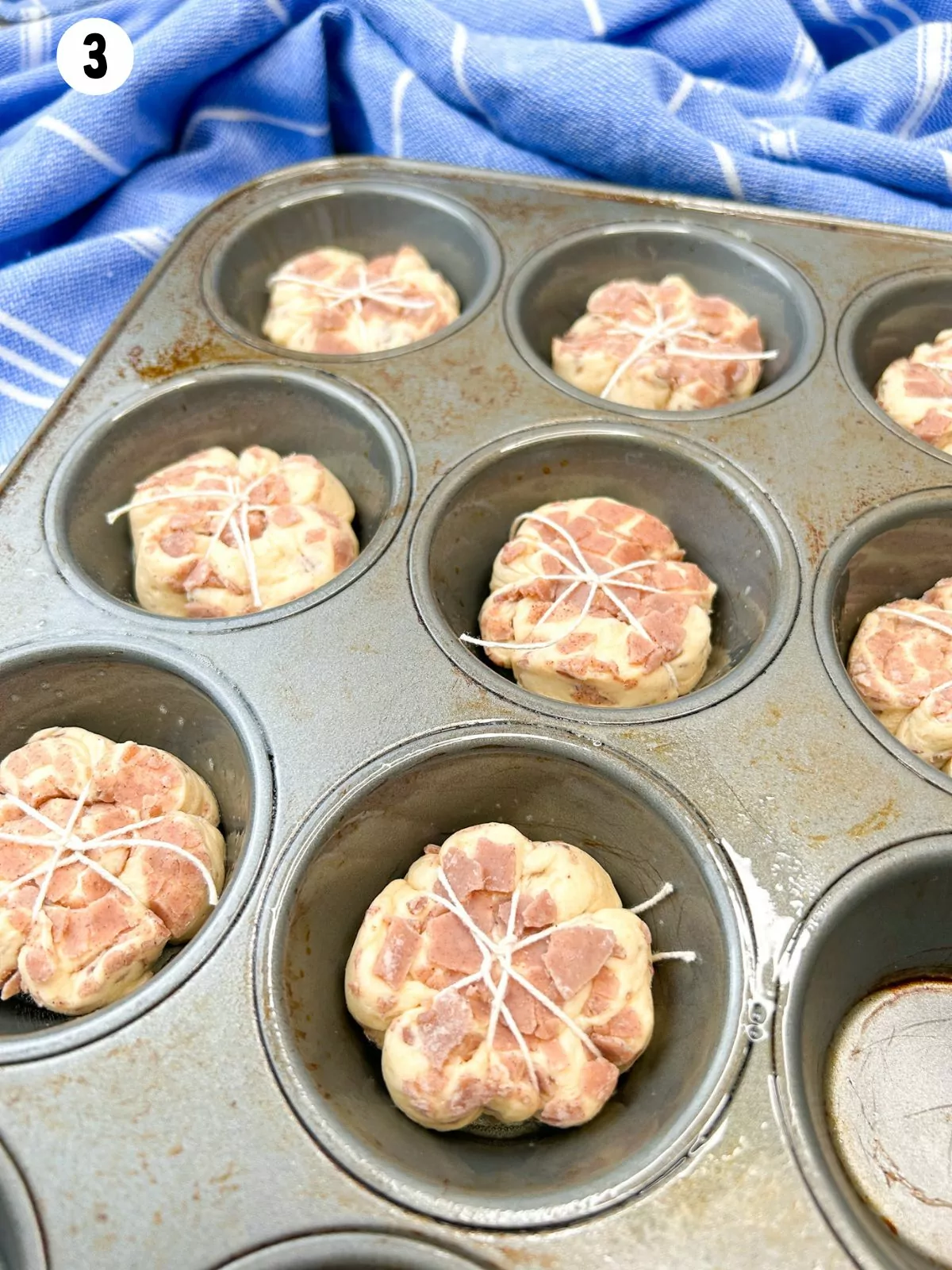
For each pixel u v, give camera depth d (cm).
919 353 25
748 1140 14
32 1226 13
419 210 27
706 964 16
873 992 18
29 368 25
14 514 21
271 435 24
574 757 18
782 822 17
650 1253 13
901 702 20
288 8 26
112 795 18
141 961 17
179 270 26
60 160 25
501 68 26
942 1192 16
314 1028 16
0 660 19
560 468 23
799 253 25
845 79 26
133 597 23
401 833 18
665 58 26
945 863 16
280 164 29
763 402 23
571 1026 16
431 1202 14
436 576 21
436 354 24
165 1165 14
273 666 19
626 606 21
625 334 25
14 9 28
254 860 17
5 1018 17
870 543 21
